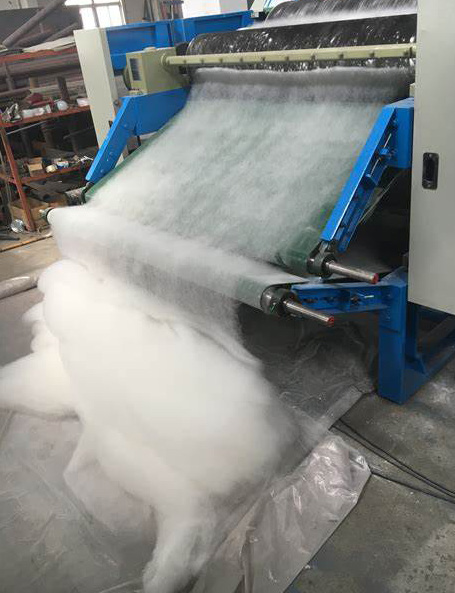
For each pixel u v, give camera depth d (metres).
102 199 1.98
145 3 4.75
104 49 2.16
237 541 1.25
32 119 3.41
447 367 1.80
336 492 1.35
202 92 2.19
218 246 1.53
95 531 1.35
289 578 1.18
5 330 2.38
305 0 2.26
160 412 1.47
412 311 1.55
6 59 3.42
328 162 1.56
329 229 1.28
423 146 1.27
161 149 2.05
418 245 1.39
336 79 1.71
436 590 1.13
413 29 1.55
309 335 2.01
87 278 1.99
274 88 1.92
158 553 1.23
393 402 1.67
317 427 1.57
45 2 5.05
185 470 1.37
